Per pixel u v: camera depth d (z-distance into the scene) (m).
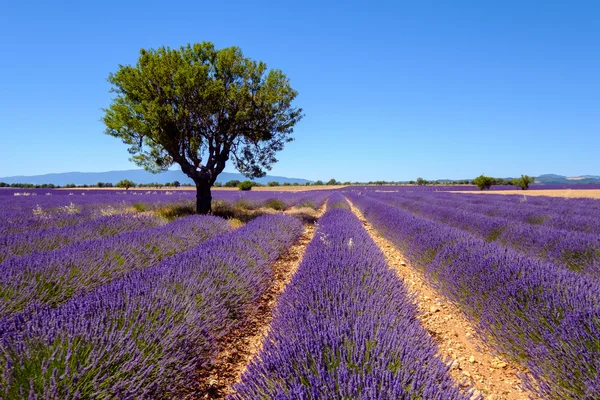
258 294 4.40
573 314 2.68
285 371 1.88
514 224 7.96
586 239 5.51
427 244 6.08
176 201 18.77
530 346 2.74
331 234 6.81
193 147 12.17
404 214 10.77
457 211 12.25
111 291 3.12
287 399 1.65
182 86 10.78
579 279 3.45
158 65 11.05
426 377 1.84
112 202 17.91
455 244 5.55
